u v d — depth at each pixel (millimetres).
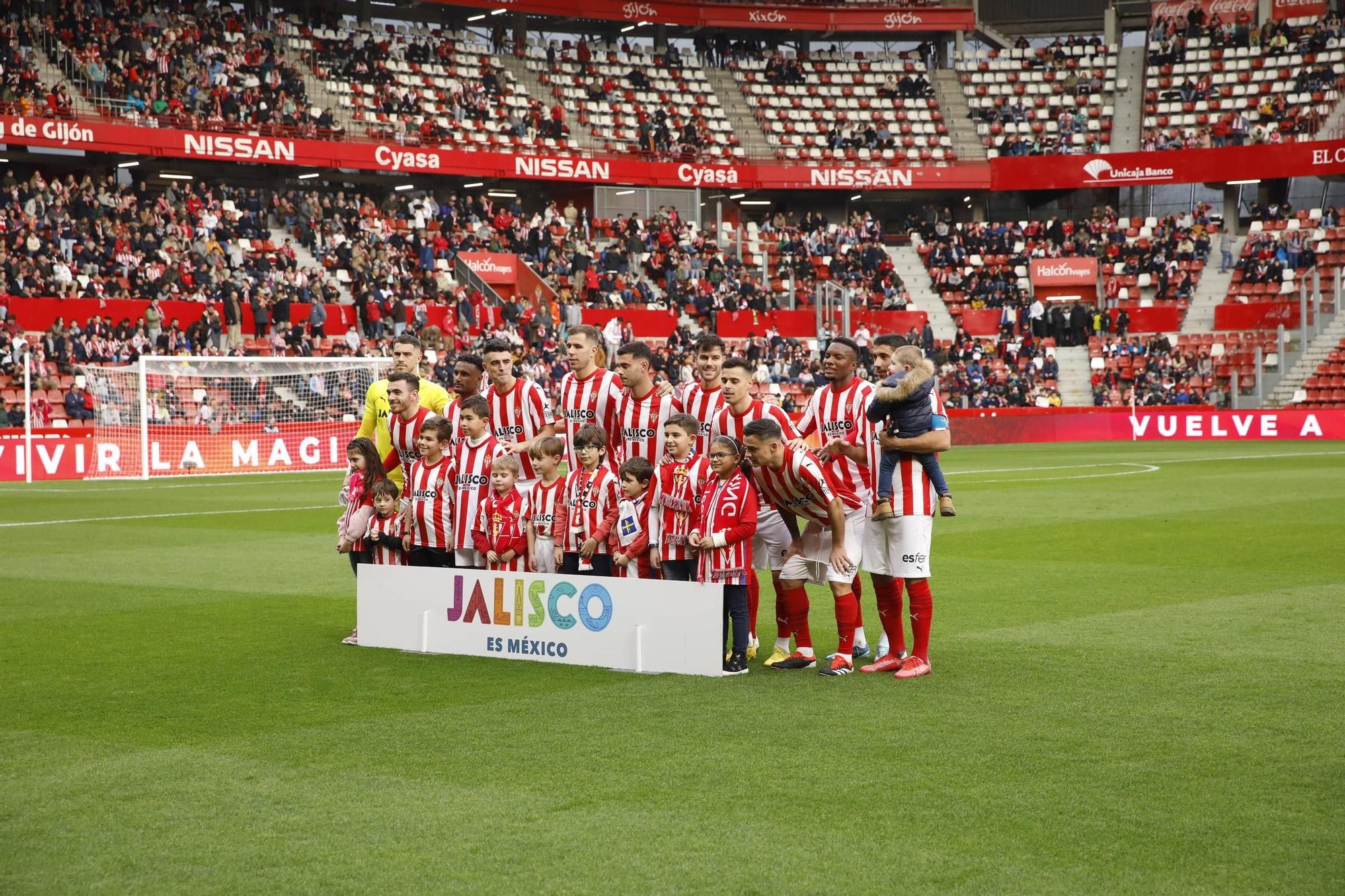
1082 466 24969
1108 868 4125
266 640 8281
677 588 7105
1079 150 42969
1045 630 8312
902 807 4734
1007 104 44875
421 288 34094
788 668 7246
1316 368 36469
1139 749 5469
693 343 35406
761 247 41406
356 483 8320
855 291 39875
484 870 4156
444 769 5266
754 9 44125
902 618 8062
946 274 40906
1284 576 10445
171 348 28828
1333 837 4383
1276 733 5707
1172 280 39719
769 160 42000
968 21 45125
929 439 6879
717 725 5949
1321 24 43375
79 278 29875
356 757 5461
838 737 5719
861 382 7848
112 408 26703
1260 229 40656
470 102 40031
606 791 4949
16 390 26969
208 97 34844
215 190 34938
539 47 43469
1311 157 39625
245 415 27688
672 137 42344
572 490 7992
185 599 10078
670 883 4047
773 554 7406
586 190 40906
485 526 8242
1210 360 37406
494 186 41156
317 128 35688
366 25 41188
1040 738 5664
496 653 7645
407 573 7914
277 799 4898
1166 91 43406
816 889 3986
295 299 32188
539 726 5953
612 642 7289
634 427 8180
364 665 7438
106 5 35562
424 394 8969
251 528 15430
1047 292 40344
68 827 4605
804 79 45281
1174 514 15586
